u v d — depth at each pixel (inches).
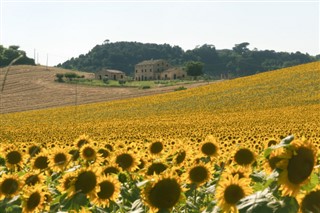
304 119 1878.7
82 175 196.7
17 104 4867.1
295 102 2573.8
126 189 221.8
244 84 3422.7
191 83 6127.0
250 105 2664.9
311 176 133.0
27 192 201.0
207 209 155.9
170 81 7121.1
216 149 337.7
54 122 2645.2
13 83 6323.8
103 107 3309.5
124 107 3203.7
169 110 2847.0
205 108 2760.8
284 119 1924.2
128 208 207.9
